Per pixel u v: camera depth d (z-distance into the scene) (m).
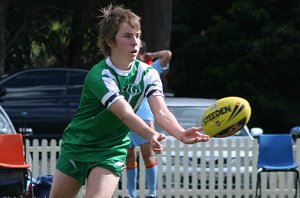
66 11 75.81
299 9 72.06
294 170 35.19
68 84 56.12
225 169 36.16
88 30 79.12
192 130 15.65
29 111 55.09
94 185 16.62
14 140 31.19
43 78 56.16
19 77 55.78
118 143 17.14
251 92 70.31
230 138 38.06
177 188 35.88
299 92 72.06
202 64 74.19
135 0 72.44
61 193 17.38
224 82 71.25
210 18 76.81
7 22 73.94
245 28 71.94
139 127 15.71
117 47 16.67
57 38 80.56
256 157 36.28
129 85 16.83
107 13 16.92
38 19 77.81
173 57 75.19
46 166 35.31
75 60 78.62
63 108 55.53
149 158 31.91
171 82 75.44
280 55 69.50
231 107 15.42
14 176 29.61
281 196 36.75
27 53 79.12
